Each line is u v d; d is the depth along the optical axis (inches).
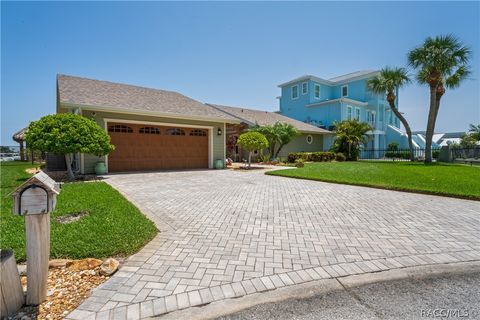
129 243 126.8
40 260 82.1
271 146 771.4
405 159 935.0
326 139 1025.5
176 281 97.7
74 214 181.9
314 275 103.2
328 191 287.6
